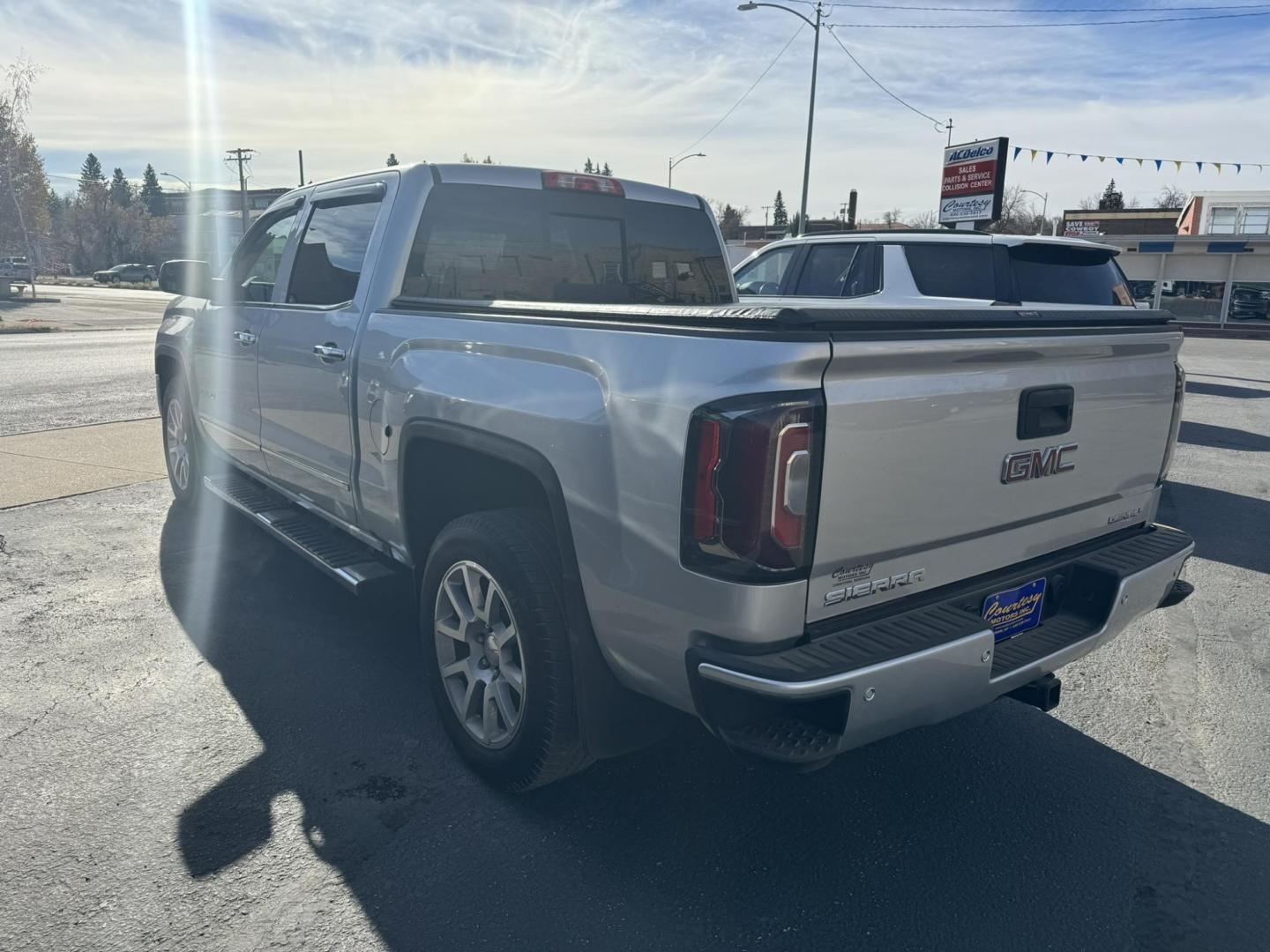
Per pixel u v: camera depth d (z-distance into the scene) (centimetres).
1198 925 262
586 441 262
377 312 368
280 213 480
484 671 318
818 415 225
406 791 318
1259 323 3247
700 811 310
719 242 499
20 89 4647
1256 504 756
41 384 1286
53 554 555
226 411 522
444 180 388
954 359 252
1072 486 303
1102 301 788
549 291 430
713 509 230
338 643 435
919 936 255
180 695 382
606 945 249
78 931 248
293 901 262
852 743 235
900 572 257
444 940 249
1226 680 425
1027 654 283
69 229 10544
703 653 237
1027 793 327
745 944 250
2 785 315
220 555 555
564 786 323
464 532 306
